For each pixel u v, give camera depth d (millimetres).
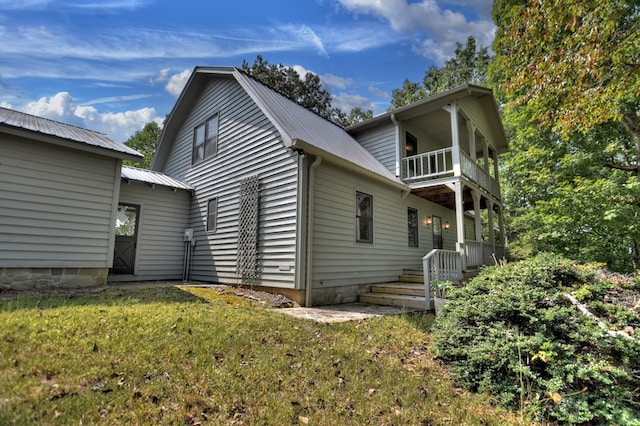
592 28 4398
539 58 5051
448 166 13750
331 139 8953
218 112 9625
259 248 7340
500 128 12766
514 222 13062
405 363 3541
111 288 6418
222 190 8938
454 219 13977
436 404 2688
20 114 7305
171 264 9586
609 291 3436
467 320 3539
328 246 7098
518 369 2740
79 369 2596
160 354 3047
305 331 4234
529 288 3426
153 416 2162
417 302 6680
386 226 9203
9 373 2391
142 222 9102
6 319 3486
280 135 7234
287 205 6820
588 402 2525
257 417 2268
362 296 7641
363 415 2422
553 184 11438
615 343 2596
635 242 10812
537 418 2498
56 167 6355
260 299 6281
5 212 5742
